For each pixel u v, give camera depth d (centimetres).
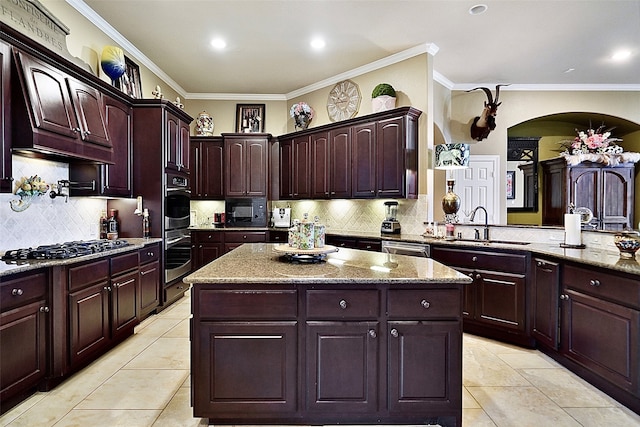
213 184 572
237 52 431
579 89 508
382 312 184
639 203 358
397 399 186
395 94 436
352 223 504
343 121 459
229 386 185
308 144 513
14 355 203
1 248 253
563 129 553
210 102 593
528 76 482
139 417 201
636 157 357
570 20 342
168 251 399
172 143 406
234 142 564
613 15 332
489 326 324
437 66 452
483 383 244
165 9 337
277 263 220
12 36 227
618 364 216
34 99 237
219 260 230
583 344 244
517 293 304
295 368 186
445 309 185
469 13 336
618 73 470
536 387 239
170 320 372
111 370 260
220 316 183
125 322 310
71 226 322
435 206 502
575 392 232
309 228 229
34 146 232
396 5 325
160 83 497
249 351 184
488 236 366
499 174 506
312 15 345
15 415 202
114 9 337
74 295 243
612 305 220
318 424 192
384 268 205
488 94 452
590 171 365
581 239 310
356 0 320
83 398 221
